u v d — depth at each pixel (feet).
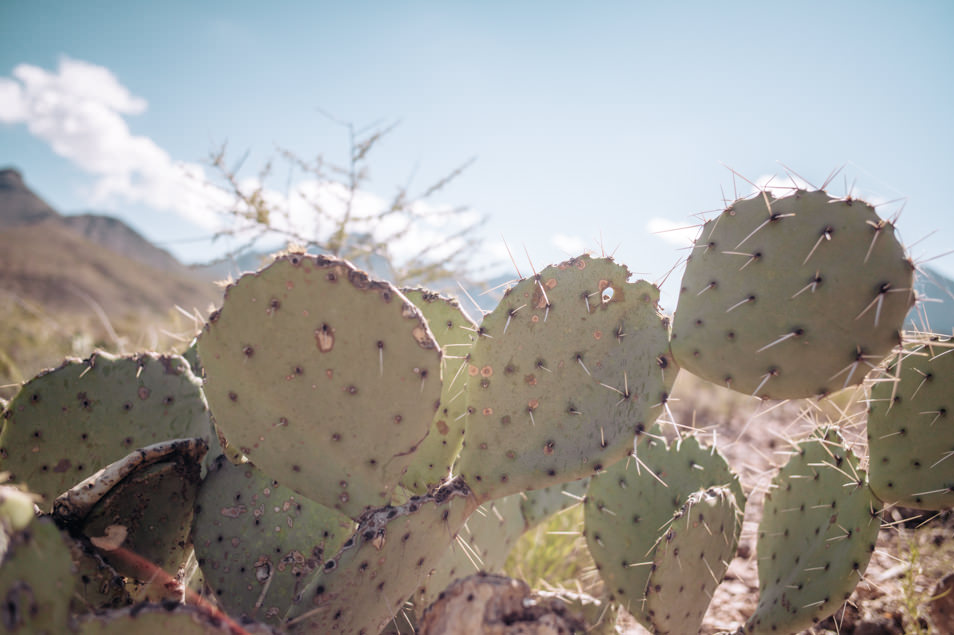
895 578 2.35
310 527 1.90
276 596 1.83
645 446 2.18
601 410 1.85
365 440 1.76
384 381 1.72
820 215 1.76
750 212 1.82
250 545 1.86
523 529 2.48
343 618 1.62
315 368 1.73
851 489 1.97
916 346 1.95
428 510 1.71
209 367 1.75
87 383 2.06
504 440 1.85
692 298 1.84
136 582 1.75
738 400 4.96
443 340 2.07
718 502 1.91
